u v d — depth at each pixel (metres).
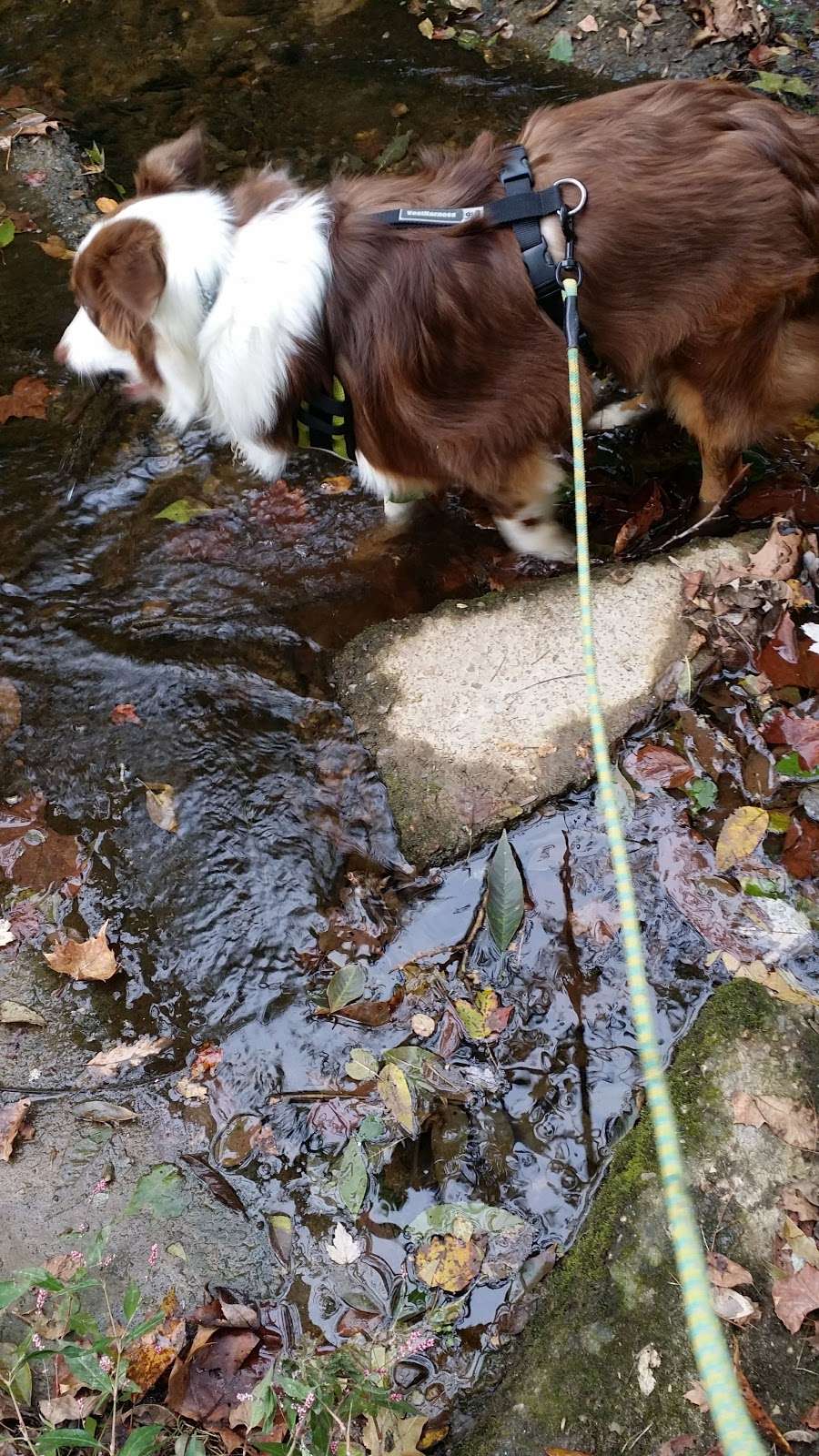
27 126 2.06
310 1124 1.21
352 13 2.21
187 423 1.55
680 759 1.37
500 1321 1.11
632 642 1.43
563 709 1.39
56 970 1.30
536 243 1.31
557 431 1.42
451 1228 1.15
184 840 1.38
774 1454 1.03
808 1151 1.14
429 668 1.45
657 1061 0.87
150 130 2.06
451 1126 1.20
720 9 2.05
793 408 1.46
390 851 1.35
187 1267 1.14
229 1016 1.28
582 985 1.26
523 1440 1.06
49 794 1.42
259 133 2.03
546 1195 1.17
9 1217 1.16
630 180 1.30
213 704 1.47
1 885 1.36
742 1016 1.21
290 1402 1.03
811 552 1.48
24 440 1.69
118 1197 1.18
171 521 1.61
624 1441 1.05
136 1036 1.27
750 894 1.29
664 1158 0.81
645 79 2.03
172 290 1.36
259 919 1.33
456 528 1.59
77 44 2.23
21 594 1.56
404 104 2.05
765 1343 1.07
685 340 1.36
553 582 1.50
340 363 1.38
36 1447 0.98
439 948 1.29
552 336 1.35
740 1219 1.12
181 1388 1.08
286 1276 1.14
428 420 1.38
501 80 2.06
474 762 1.37
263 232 1.36
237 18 2.24
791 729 1.37
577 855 1.32
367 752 1.41
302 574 1.56
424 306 1.32
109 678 1.50
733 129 1.32
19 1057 1.26
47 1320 1.09
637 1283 1.10
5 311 1.83
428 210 1.33
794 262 1.33
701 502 1.56
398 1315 1.12
